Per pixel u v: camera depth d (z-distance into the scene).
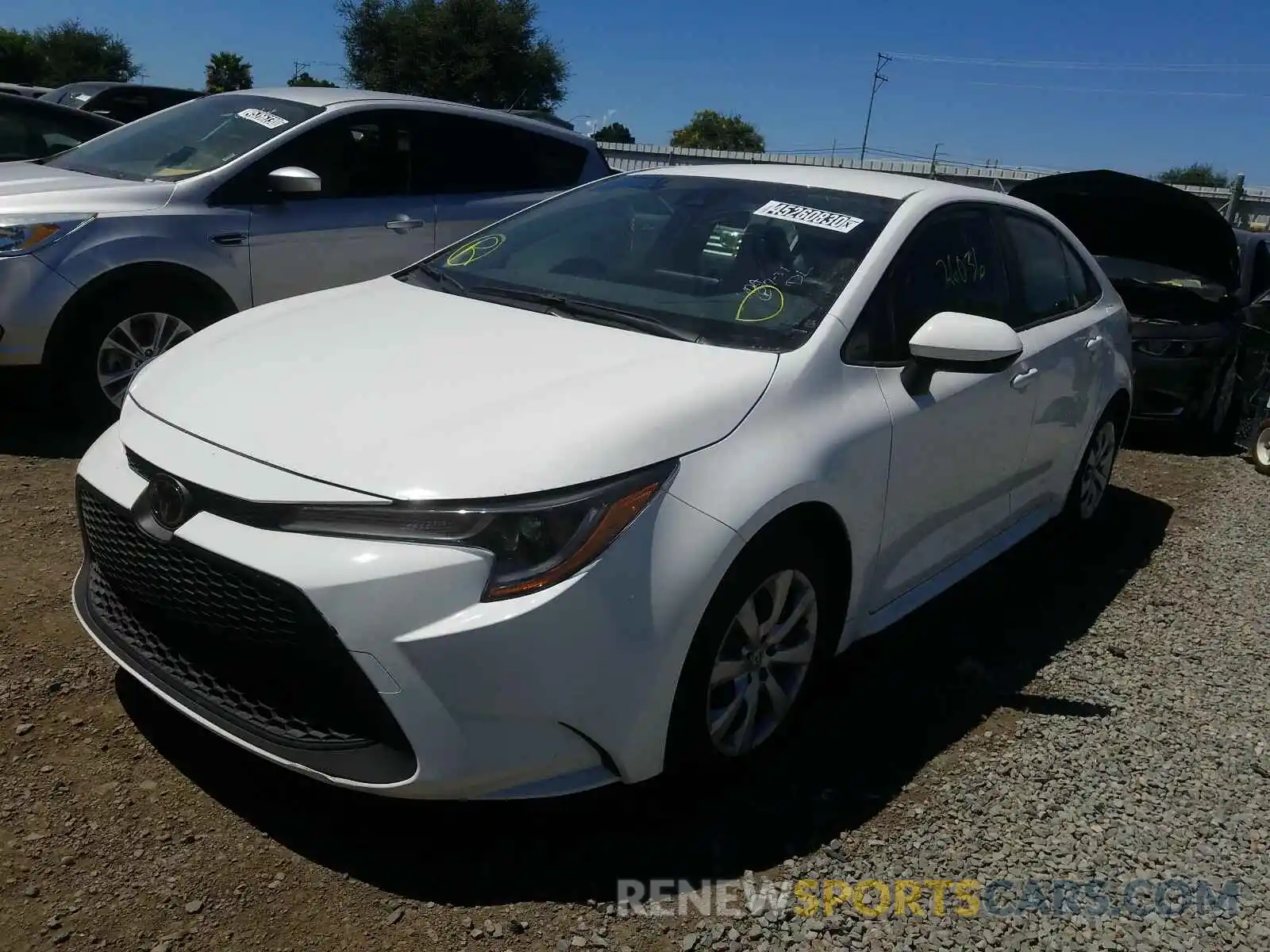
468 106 6.79
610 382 2.84
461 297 3.66
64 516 4.40
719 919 2.54
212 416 2.76
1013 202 4.49
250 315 3.60
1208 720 3.71
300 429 2.63
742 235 3.69
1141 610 4.63
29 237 4.99
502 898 2.54
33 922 2.34
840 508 3.03
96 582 3.05
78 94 14.93
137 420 2.90
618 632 2.47
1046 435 4.38
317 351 3.10
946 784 3.18
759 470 2.77
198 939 2.35
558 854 2.71
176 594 2.59
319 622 2.35
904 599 3.64
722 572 2.63
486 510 2.39
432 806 2.84
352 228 6.03
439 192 6.49
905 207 3.76
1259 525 6.04
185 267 5.40
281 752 2.47
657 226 3.88
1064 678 3.92
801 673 3.15
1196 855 2.97
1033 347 4.19
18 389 5.58
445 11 31.61
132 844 2.60
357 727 2.45
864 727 3.45
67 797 2.73
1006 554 5.17
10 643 3.39
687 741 2.72
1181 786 3.29
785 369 3.04
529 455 2.49
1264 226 20.86
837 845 2.83
